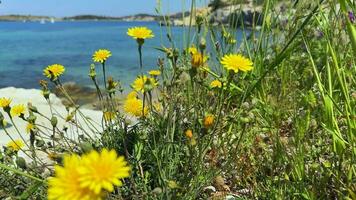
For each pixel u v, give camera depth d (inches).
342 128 11.8
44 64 102.7
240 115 10.5
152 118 12.1
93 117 23.3
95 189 3.6
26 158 15.0
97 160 3.8
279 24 18.3
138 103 11.6
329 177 9.9
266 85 15.5
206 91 12.8
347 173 9.7
